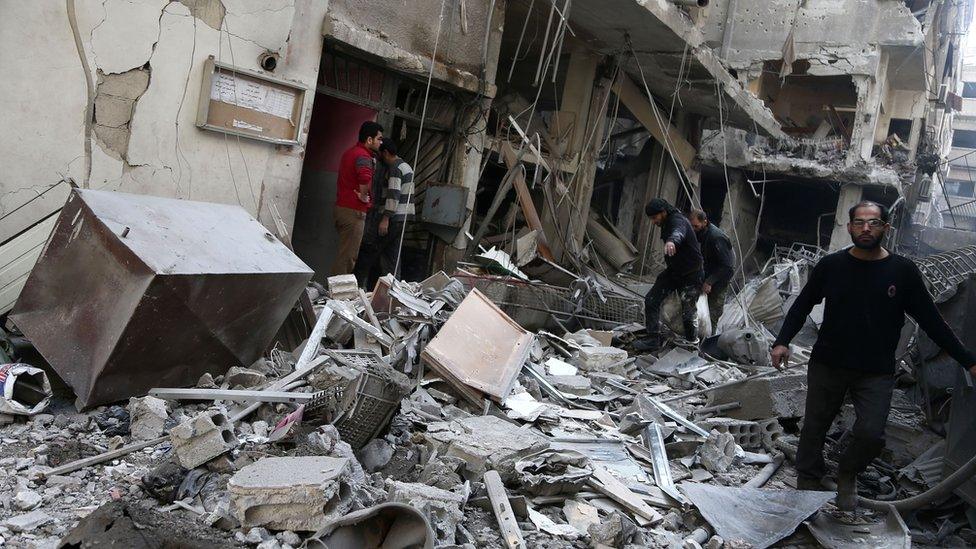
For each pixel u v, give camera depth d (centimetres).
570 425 557
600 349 785
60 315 427
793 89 2352
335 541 293
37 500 324
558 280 1030
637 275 1614
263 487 311
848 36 2075
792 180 2150
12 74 580
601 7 1047
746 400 641
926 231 2792
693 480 507
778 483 530
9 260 501
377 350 588
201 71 689
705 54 1187
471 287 829
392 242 884
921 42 2012
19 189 595
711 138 1806
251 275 457
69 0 599
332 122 922
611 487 448
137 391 437
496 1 1040
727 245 932
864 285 444
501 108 1302
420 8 921
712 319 956
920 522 494
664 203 865
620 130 1802
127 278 405
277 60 744
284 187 777
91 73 620
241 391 440
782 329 482
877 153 2291
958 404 484
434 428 463
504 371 609
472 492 405
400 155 1077
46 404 416
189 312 426
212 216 500
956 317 612
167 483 345
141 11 642
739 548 395
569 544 378
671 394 724
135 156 659
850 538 422
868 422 440
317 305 612
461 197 1009
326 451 378
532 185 1213
